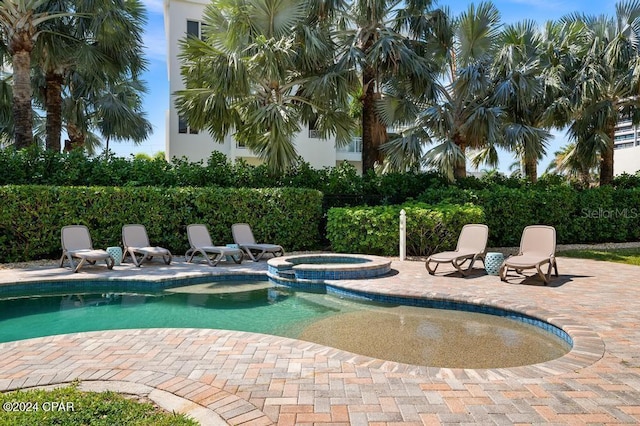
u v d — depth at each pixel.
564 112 13.49
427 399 2.90
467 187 12.83
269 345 4.11
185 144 18.17
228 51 11.11
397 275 8.01
